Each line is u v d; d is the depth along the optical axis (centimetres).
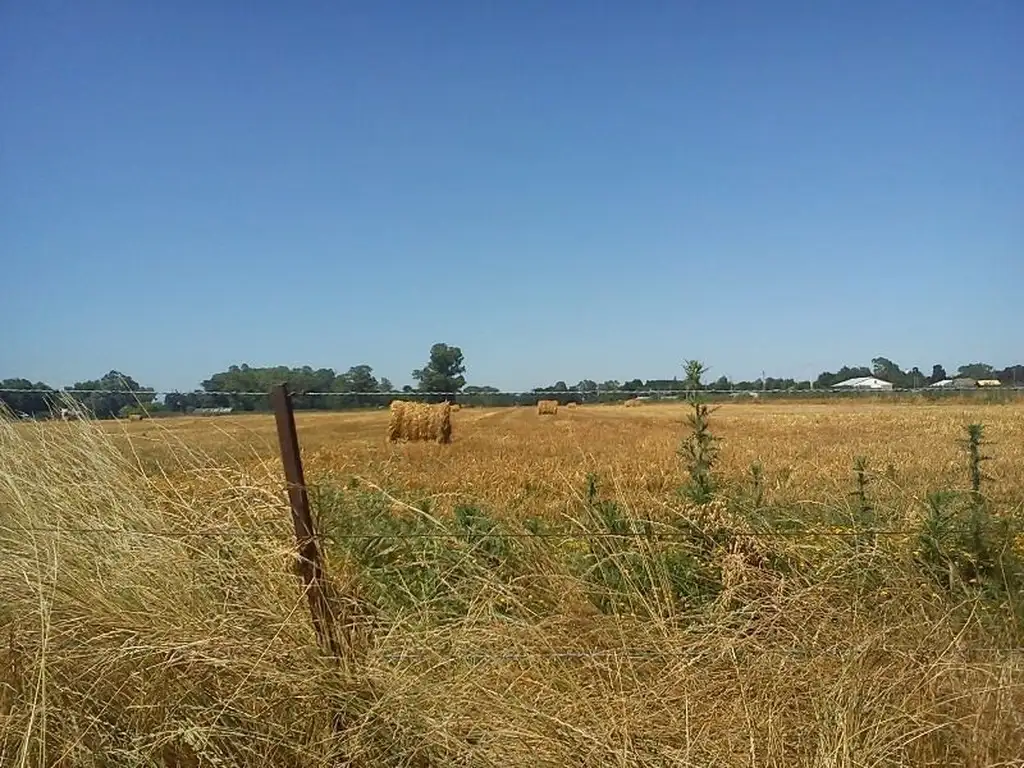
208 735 300
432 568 427
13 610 346
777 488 728
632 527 450
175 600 358
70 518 402
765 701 328
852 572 416
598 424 3016
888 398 4309
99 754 300
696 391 586
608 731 310
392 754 309
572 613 392
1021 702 325
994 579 441
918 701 328
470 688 332
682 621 396
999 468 1009
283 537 396
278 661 327
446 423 2327
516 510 741
